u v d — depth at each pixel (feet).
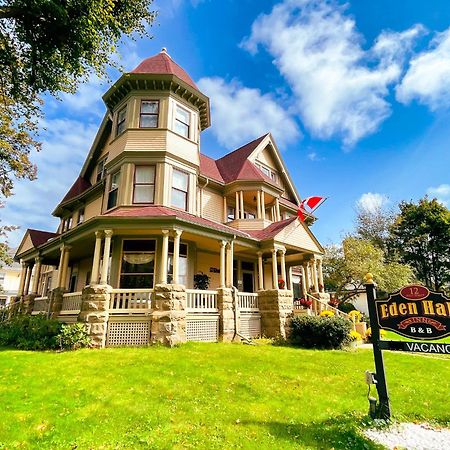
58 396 17.08
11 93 27.48
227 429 13.51
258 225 54.08
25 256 59.57
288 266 63.57
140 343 32.22
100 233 35.58
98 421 14.07
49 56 24.97
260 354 28.86
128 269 39.63
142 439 12.37
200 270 48.26
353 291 82.64
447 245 104.01
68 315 38.60
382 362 15.62
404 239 112.78
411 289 15.34
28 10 22.06
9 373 21.24
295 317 42.32
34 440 12.32
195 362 24.61
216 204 57.21
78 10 22.82
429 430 13.93
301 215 62.64
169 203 42.55
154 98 46.57
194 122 49.55
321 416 15.24
